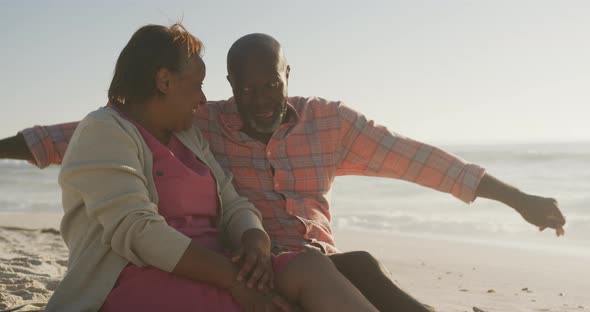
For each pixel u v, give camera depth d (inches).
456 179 140.4
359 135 143.9
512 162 1198.9
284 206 137.4
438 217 588.7
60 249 309.0
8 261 243.3
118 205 105.0
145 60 113.7
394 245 410.3
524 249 391.9
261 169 138.5
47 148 136.1
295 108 144.4
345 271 113.4
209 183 118.6
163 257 103.3
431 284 265.1
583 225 506.9
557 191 826.2
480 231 497.4
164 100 115.5
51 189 956.6
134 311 103.5
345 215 616.1
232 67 134.7
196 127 131.7
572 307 221.3
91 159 106.6
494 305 221.9
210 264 104.5
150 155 111.9
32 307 142.9
